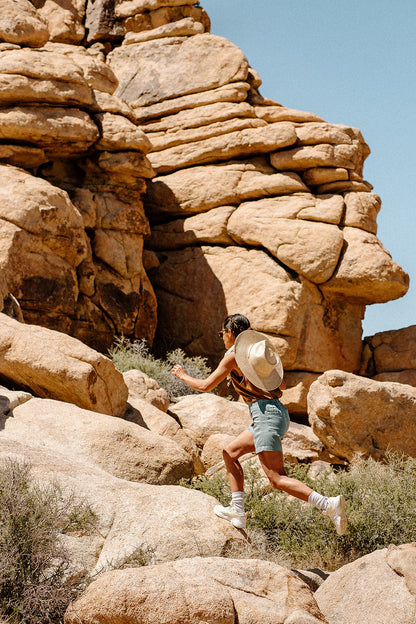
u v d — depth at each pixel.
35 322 13.70
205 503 5.62
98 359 9.14
